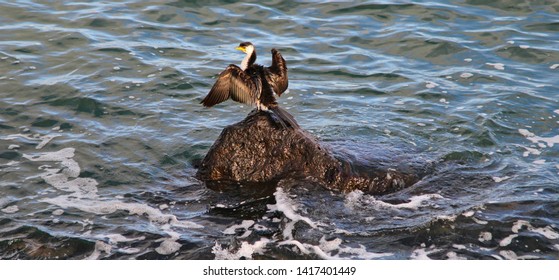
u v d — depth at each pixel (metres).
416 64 19.62
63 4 22.61
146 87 17.97
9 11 21.83
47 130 15.93
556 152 15.36
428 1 23.17
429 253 11.80
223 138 14.02
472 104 17.41
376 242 12.09
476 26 21.59
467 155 15.16
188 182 14.12
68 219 12.76
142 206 13.26
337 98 17.78
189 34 21.08
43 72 18.47
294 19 22.19
